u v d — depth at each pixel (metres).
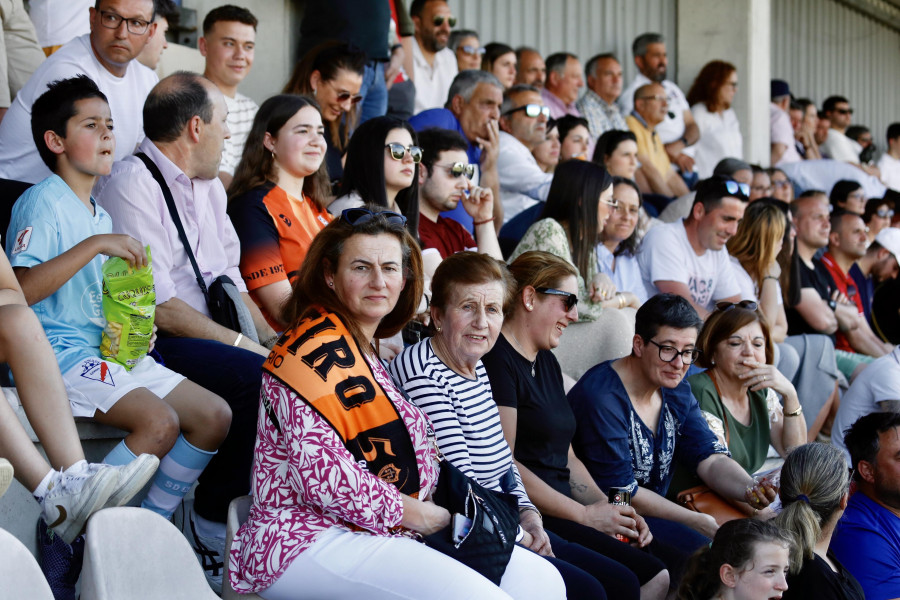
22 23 6.75
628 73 14.15
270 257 5.52
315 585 3.47
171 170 5.02
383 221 3.82
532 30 13.18
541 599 3.88
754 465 6.36
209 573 4.53
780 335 8.40
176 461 4.25
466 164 6.69
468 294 4.37
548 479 4.99
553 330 4.98
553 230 6.54
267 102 5.73
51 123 4.47
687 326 5.30
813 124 15.58
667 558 5.07
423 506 3.67
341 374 3.59
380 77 8.78
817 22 18.23
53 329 4.32
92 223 4.56
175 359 4.64
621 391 5.42
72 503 3.53
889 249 11.00
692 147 13.09
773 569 4.23
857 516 5.25
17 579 3.03
